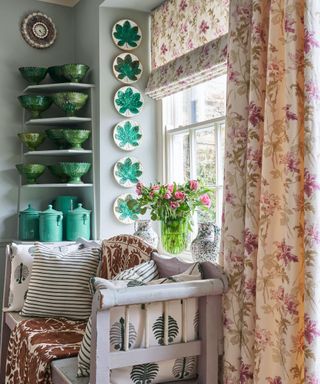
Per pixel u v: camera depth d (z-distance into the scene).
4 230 3.27
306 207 1.42
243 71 1.73
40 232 3.10
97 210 3.04
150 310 1.67
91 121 3.12
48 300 2.43
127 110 3.05
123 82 3.05
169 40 2.83
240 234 1.72
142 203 2.42
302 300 1.46
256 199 1.65
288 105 1.48
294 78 1.46
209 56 2.36
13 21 3.31
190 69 2.51
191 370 1.76
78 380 1.68
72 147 3.12
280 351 1.48
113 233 3.02
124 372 1.62
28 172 3.15
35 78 3.19
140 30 3.09
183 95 2.96
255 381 1.59
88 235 3.09
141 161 3.09
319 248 1.40
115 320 1.61
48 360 1.85
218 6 2.37
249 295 1.65
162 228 2.36
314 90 1.42
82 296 2.43
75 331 2.21
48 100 3.19
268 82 1.58
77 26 3.42
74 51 3.48
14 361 2.23
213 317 1.74
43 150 3.35
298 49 1.47
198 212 2.72
